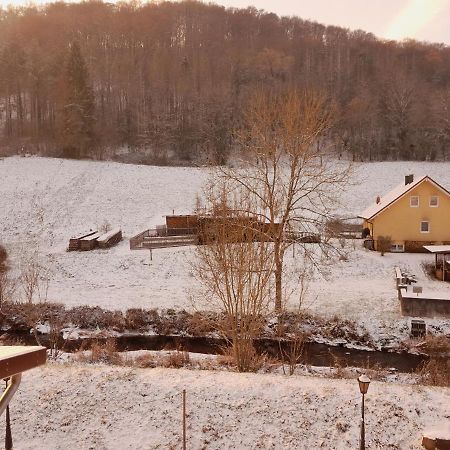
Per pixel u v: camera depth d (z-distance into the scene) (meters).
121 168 69.62
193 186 62.75
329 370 20.47
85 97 78.56
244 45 131.62
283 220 26.39
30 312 24.97
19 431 12.88
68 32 125.94
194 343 25.89
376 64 124.75
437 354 23.81
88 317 27.62
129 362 20.81
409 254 40.25
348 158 85.50
